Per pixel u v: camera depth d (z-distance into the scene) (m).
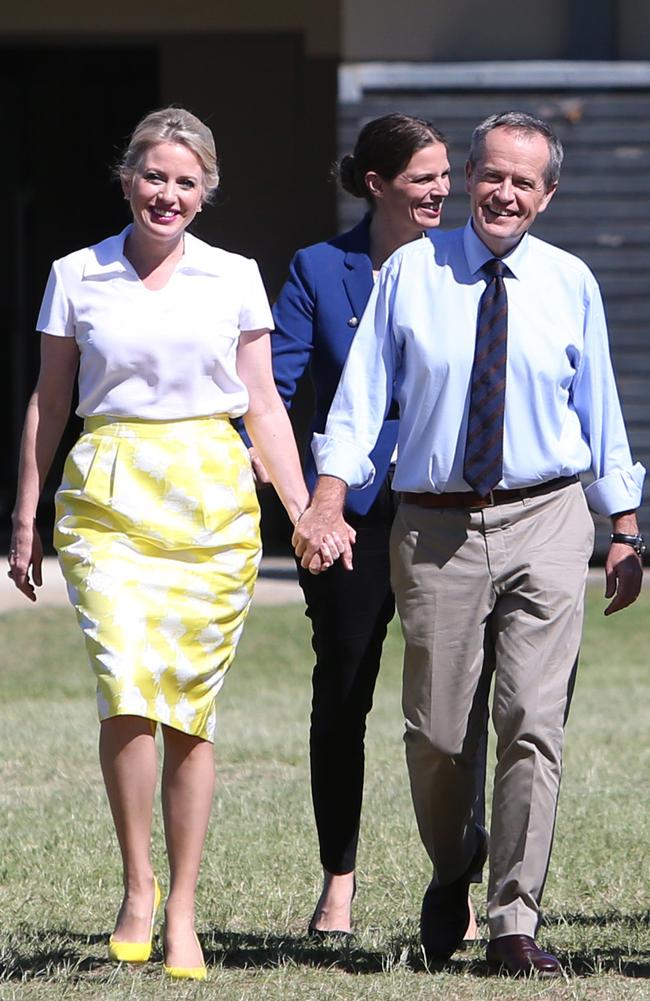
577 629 17.47
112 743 17.08
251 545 17.67
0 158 87.00
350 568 17.66
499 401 17.16
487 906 18.23
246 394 17.86
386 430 19.61
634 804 26.31
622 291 63.28
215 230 76.81
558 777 17.31
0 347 88.69
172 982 16.81
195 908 20.19
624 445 18.03
